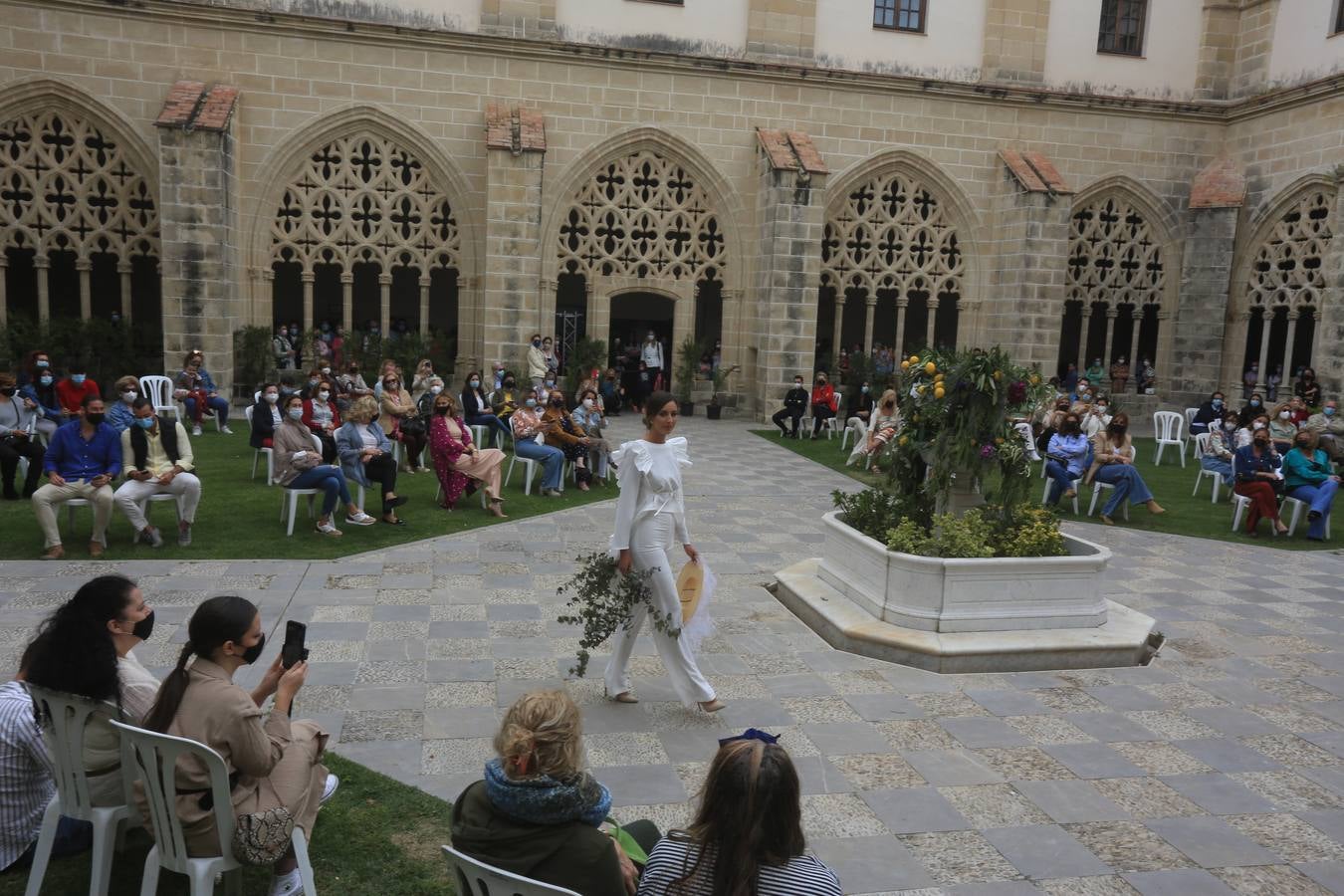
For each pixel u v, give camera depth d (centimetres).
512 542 1039
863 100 2322
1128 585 970
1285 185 2286
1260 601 927
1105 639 732
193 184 1855
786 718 614
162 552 921
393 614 777
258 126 2028
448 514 1161
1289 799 529
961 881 439
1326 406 1825
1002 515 812
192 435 1678
